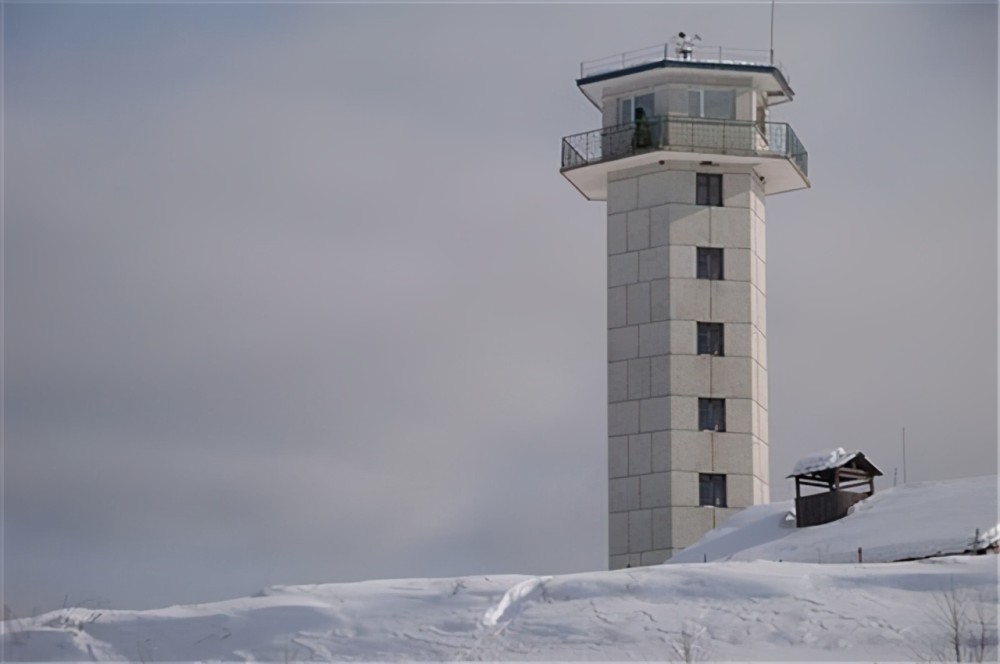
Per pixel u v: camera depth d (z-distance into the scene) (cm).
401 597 4084
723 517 7669
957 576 4159
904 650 3656
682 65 8012
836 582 4138
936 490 5731
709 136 7981
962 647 3666
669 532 7619
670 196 7969
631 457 7794
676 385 7769
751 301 7919
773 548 5609
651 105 8106
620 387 7900
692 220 7956
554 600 4081
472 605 4000
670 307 7856
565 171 8181
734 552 5878
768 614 3906
